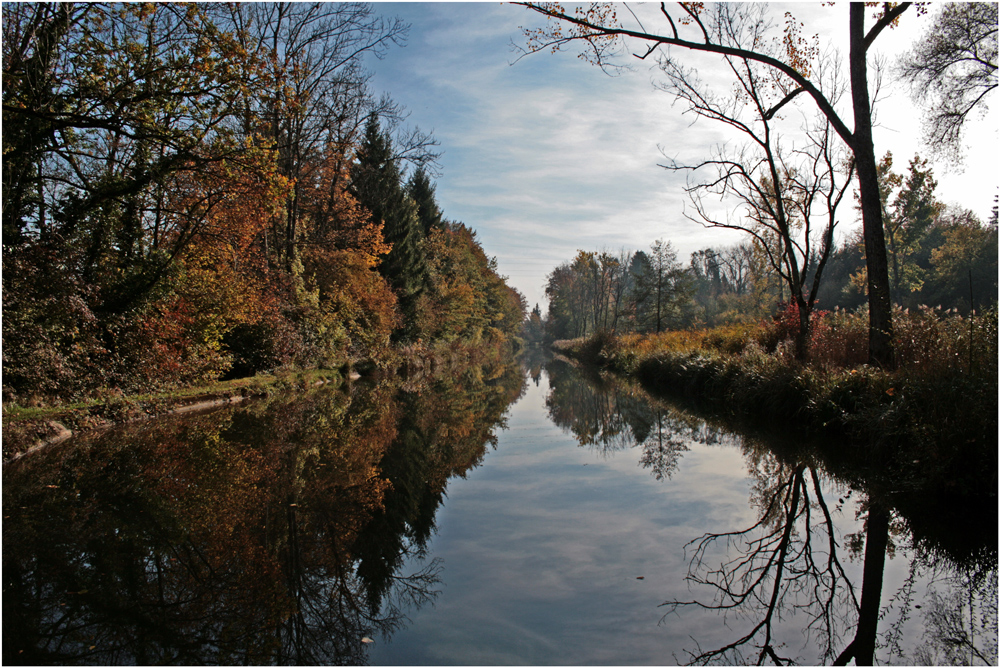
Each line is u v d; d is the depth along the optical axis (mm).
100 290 10398
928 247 34031
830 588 4168
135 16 9883
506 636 3455
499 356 54219
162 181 11141
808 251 14789
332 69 18078
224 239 13641
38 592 3955
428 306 34812
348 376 21953
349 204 24891
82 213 10484
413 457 8867
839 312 15000
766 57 10391
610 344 33000
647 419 12922
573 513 5949
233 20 15141
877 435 7207
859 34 10148
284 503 6152
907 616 3754
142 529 5188
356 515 5809
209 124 10789
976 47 11492
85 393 9664
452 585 4195
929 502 5875
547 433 11461
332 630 3514
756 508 6023
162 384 11703
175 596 3941
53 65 9477
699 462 8312
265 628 3521
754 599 3982
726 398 13164
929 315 9211
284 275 19156
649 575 4375
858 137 10023
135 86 9969
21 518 5375
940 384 6328
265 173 10969
